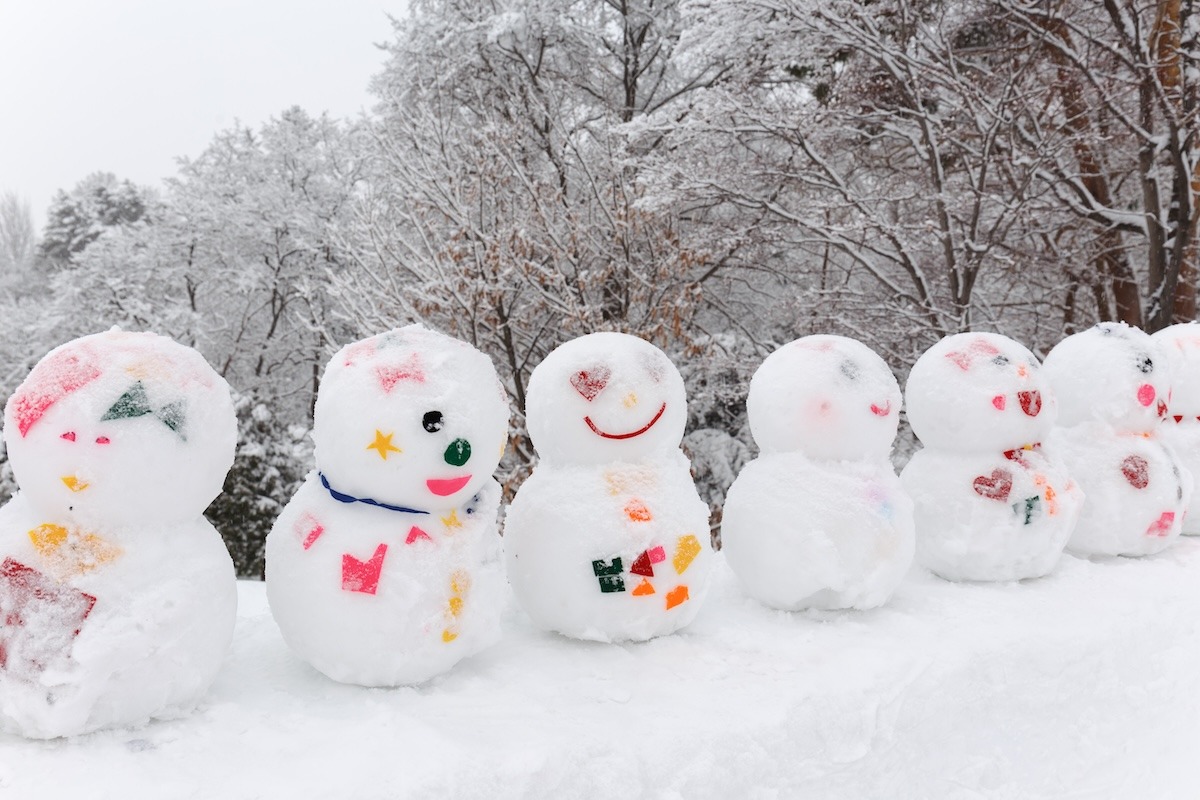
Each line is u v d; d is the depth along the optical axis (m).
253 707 2.46
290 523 2.61
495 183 9.65
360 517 2.55
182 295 18.42
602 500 2.93
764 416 3.49
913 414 4.01
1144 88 8.86
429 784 2.05
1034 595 3.74
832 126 9.81
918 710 2.86
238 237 17.25
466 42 12.05
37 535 2.15
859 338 9.50
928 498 3.87
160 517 2.28
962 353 3.87
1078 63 8.70
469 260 8.77
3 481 8.31
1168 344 4.83
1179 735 3.42
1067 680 3.28
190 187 18.00
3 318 16.12
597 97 13.33
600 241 10.05
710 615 3.44
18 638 2.08
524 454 8.46
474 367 2.71
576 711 2.53
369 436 2.50
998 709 3.10
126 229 17.95
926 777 2.87
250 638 3.08
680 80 13.27
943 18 9.53
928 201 9.45
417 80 12.23
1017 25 9.11
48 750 2.11
